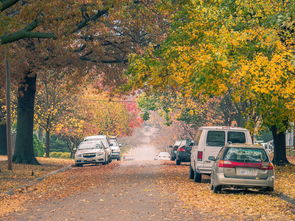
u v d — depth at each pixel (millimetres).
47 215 16297
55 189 25594
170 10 33500
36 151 78562
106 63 43625
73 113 78562
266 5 27859
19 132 46812
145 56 34281
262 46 27000
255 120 43312
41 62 40375
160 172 35750
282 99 31812
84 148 47844
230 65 25953
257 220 14711
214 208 17219
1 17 25938
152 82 35156
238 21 28547
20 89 45906
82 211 16922
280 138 40656
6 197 23312
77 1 29719
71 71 45844
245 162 21203
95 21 31625
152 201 19234
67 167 45312
